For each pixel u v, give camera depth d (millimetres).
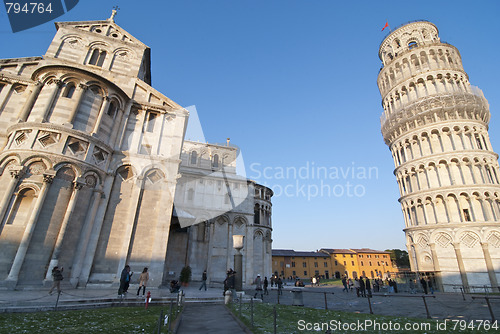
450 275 35031
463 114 41500
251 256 40781
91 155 20234
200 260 36125
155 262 20344
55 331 8391
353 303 21578
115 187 21828
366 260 96062
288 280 80625
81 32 25984
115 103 23250
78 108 20500
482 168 38125
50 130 18828
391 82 50406
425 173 41000
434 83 44219
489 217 35312
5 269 15922
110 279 19500
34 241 16797
